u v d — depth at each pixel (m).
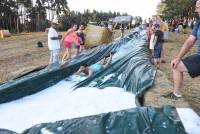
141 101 9.52
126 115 5.89
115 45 20.73
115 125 5.68
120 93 11.00
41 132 5.80
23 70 15.95
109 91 11.37
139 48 17.44
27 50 28.00
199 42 6.57
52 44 15.09
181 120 5.92
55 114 9.26
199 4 6.50
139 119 5.74
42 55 23.75
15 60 21.25
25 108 9.84
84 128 5.70
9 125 8.55
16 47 31.67
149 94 9.12
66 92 11.60
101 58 18.17
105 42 25.41
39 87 11.73
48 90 11.91
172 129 5.43
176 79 7.56
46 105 10.07
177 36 39.88
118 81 12.73
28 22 105.19
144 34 31.94
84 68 14.01
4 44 36.25
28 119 8.95
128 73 12.43
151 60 15.71
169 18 86.19
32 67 17.12
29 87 11.35
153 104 7.95
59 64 14.34
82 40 22.30
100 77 13.38
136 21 74.75
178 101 7.86
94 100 10.34
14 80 11.66
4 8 95.69
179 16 84.69
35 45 33.50
